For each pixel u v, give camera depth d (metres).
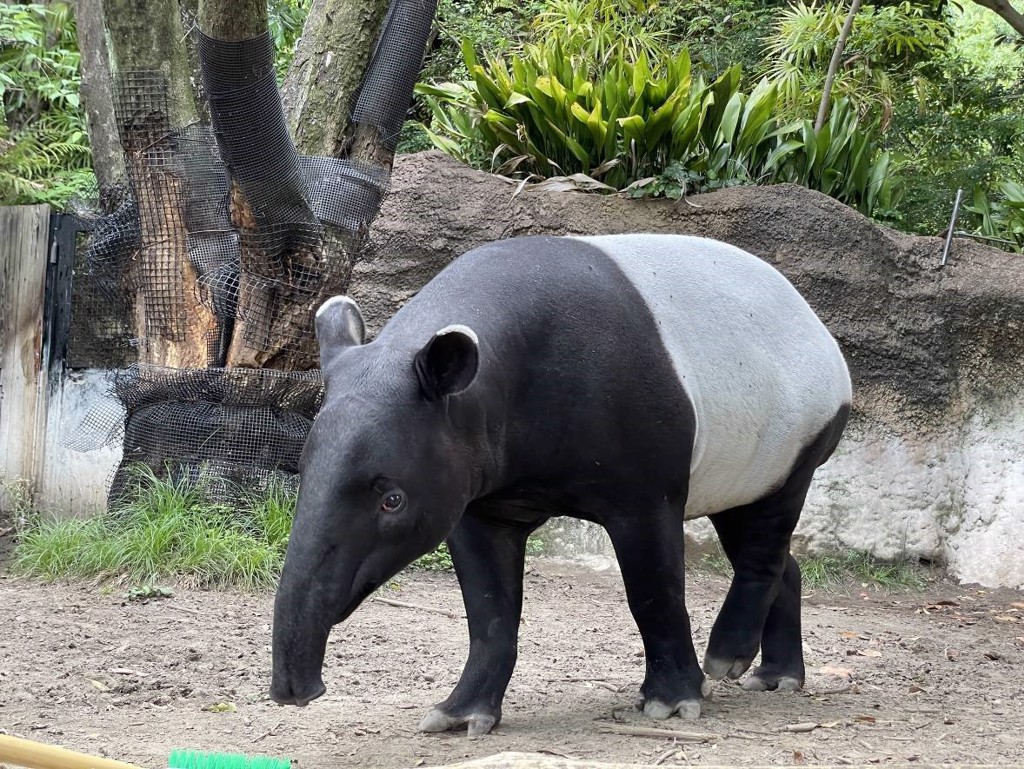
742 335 6.13
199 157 10.28
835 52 14.38
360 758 5.30
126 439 10.53
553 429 5.46
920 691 7.24
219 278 10.39
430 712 5.83
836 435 6.73
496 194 12.11
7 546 10.99
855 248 12.01
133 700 6.56
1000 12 14.39
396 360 5.00
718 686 7.02
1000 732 6.06
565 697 6.69
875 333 12.09
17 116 17.83
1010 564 11.95
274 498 10.20
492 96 13.20
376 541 4.78
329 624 4.66
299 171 9.70
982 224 14.45
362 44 10.62
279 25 18.02
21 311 11.88
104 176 11.70
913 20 17.12
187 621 8.43
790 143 13.07
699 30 18.53
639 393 5.56
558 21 16.69
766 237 11.98
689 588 11.07
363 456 4.73
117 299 11.11
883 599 11.42
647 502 5.69
